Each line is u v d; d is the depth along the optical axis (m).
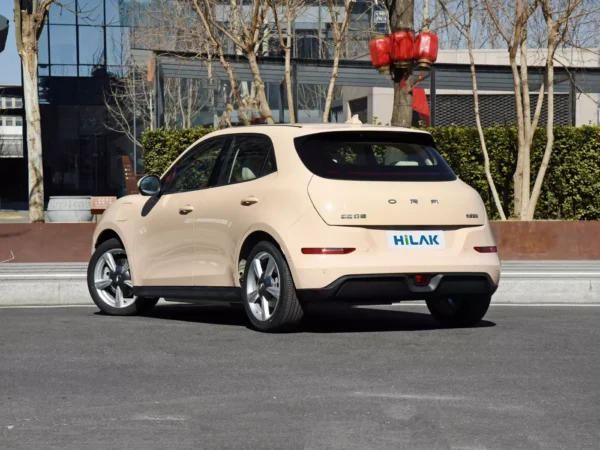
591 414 5.46
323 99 37.81
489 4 18.89
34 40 18.84
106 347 7.80
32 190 19.02
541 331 8.77
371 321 9.64
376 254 8.23
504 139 19.73
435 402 5.74
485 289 8.66
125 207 10.34
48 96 49.03
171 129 19.72
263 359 7.19
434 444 4.81
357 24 33.56
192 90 44.50
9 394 6.00
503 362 7.09
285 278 8.30
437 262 8.38
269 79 23.83
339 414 5.43
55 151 49.53
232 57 23.25
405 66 16.88
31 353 7.52
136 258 10.02
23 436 4.98
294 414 5.44
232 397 5.88
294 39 31.75
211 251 9.11
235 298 8.88
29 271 14.73
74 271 14.68
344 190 8.28
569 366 6.94
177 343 7.99
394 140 8.83
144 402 5.76
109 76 48.97
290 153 8.56
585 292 12.35
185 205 9.48
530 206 18.66
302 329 8.88
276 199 8.45
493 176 19.83
